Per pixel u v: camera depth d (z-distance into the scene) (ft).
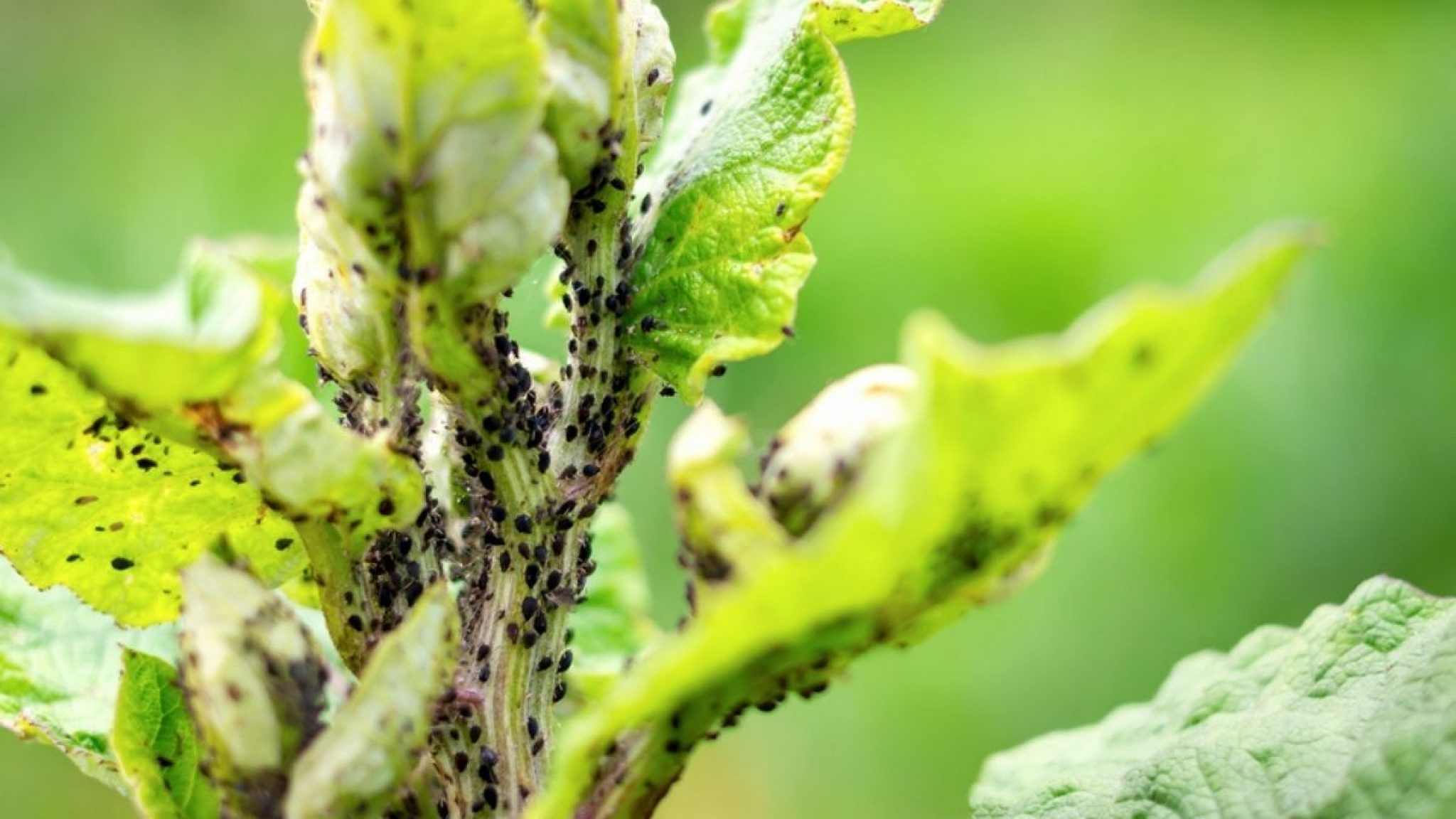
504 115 1.04
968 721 2.59
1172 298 0.94
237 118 3.69
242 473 1.11
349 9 1.03
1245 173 3.28
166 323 1.01
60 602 1.28
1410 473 2.72
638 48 1.14
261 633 1.02
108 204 3.46
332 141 1.04
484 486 1.12
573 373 1.15
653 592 2.65
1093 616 2.67
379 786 1.02
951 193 3.29
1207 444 2.80
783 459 1.03
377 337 1.10
